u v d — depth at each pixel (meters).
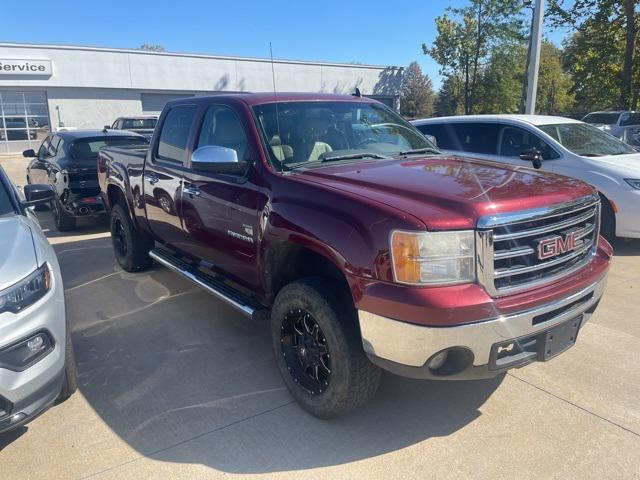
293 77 33.53
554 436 3.12
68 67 29.08
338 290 3.10
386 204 2.84
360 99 4.75
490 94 34.66
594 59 23.80
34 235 3.36
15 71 27.92
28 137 29.39
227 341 4.45
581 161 7.12
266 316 3.76
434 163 3.81
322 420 3.31
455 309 2.59
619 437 3.10
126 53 30.17
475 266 2.70
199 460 2.95
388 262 2.70
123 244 6.35
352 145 4.16
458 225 2.66
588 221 3.34
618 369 3.90
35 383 2.81
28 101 29.03
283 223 3.29
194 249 4.58
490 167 3.70
